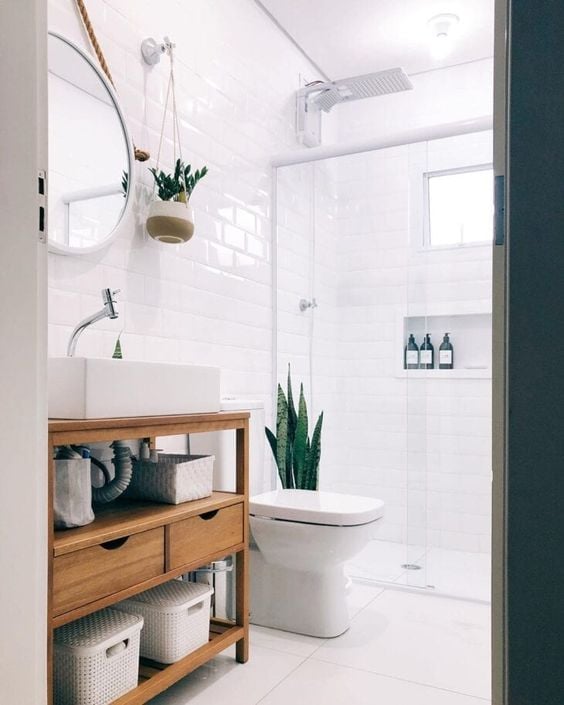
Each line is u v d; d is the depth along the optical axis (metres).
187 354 2.48
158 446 2.25
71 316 1.94
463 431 3.36
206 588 1.92
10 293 0.94
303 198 3.35
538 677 0.55
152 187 2.29
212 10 2.68
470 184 3.43
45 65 1.01
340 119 3.96
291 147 3.36
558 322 0.56
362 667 2.01
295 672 1.97
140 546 1.58
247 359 2.90
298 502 2.30
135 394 1.67
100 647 1.49
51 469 1.35
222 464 2.30
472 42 3.43
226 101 2.77
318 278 3.40
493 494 0.64
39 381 0.99
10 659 0.94
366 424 3.38
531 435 0.56
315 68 3.66
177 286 2.42
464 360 3.48
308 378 3.31
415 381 3.16
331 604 2.27
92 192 1.99
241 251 2.87
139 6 2.24
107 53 2.09
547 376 0.56
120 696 1.56
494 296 0.64
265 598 2.37
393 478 3.30
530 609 0.55
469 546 3.33
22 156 0.96
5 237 0.94
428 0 3.03
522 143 0.58
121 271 2.15
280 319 3.14
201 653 1.82
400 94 3.84
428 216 3.44
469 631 2.32
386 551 3.23
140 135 2.23
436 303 3.49
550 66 0.57
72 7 1.94
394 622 2.42
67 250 1.89
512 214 0.58
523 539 0.56
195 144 2.55
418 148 3.34
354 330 3.43
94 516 1.66
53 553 1.34
